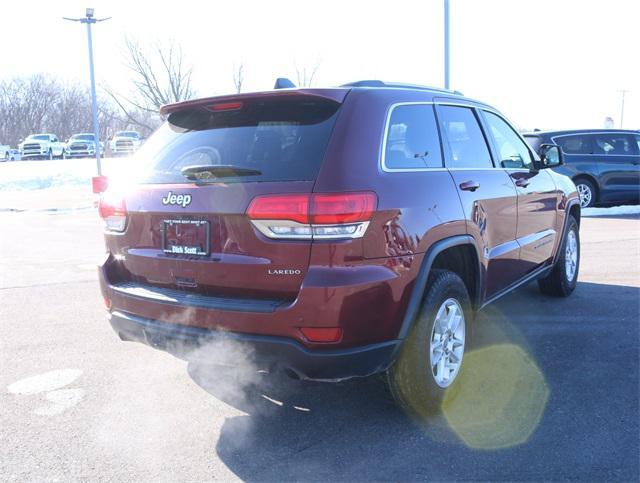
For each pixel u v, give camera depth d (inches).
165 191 138.3
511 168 191.6
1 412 149.5
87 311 241.9
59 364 182.2
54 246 410.3
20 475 121.0
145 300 138.9
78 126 2389.3
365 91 136.6
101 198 157.6
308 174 121.6
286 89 133.6
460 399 152.2
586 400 149.8
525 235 196.4
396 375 135.3
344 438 134.7
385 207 124.7
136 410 150.3
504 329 205.3
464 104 174.2
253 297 126.6
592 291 252.5
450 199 145.9
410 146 143.1
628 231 402.9
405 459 125.1
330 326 118.6
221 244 128.6
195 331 130.3
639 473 117.6
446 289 141.6
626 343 189.0
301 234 119.1
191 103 145.6
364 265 120.9
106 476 120.5
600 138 501.0
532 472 118.8
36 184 996.6
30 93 2378.2
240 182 126.6
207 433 138.0
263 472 121.4
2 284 291.1
